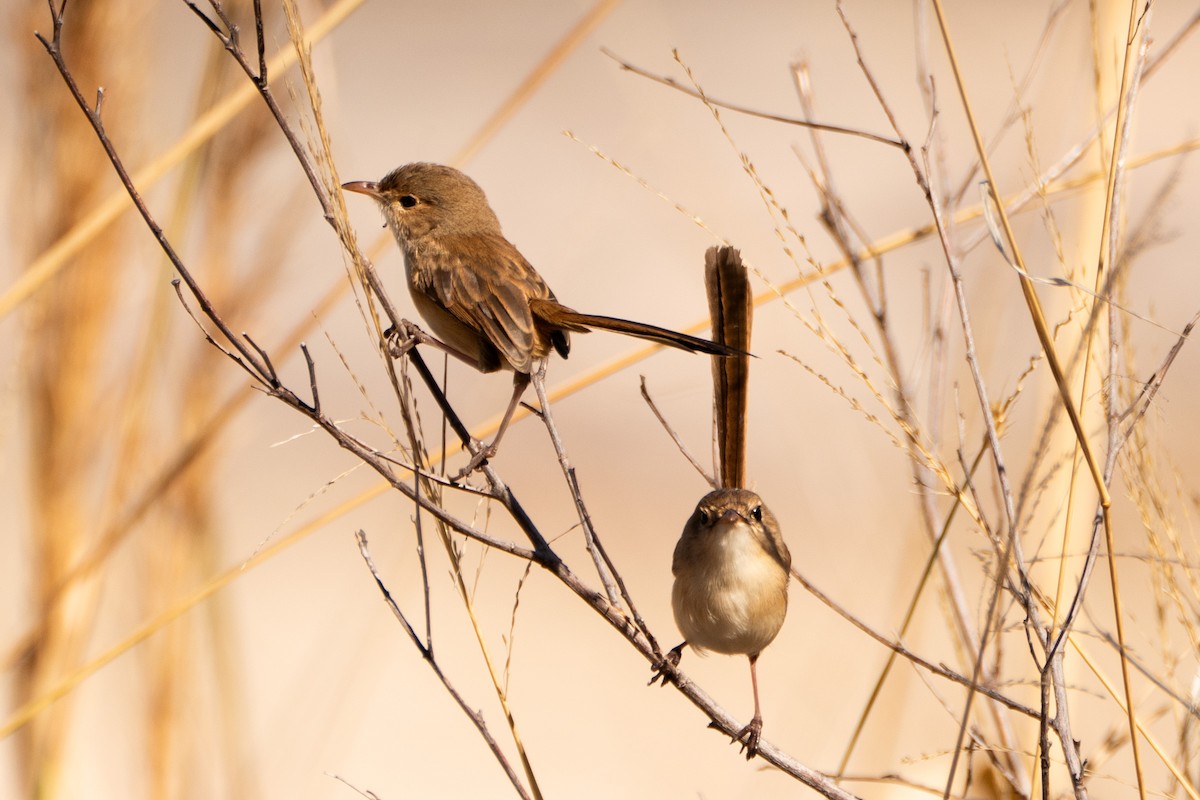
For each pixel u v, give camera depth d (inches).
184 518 395.9
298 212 392.5
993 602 247.0
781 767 283.7
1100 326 291.4
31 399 365.1
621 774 688.4
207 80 372.5
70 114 362.0
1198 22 310.7
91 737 533.3
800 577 289.3
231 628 405.4
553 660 813.9
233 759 398.9
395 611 263.0
